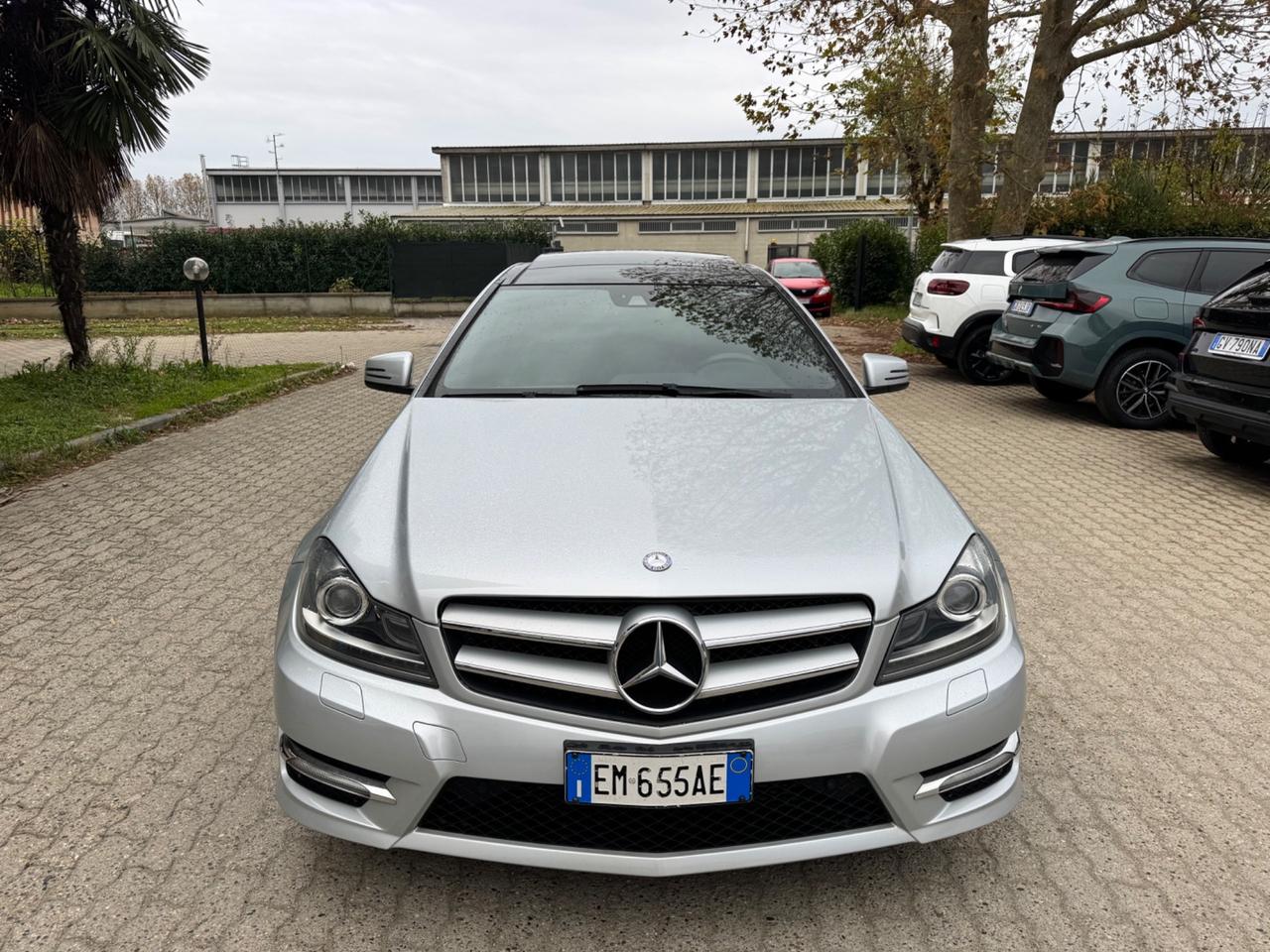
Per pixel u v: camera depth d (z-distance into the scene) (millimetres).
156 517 5215
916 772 2045
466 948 2059
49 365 11453
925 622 2096
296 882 2264
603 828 2031
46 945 2033
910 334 11281
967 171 13578
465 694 2002
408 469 2518
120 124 8414
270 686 3260
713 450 2590
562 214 51750
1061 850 2412
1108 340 7832
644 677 1941
